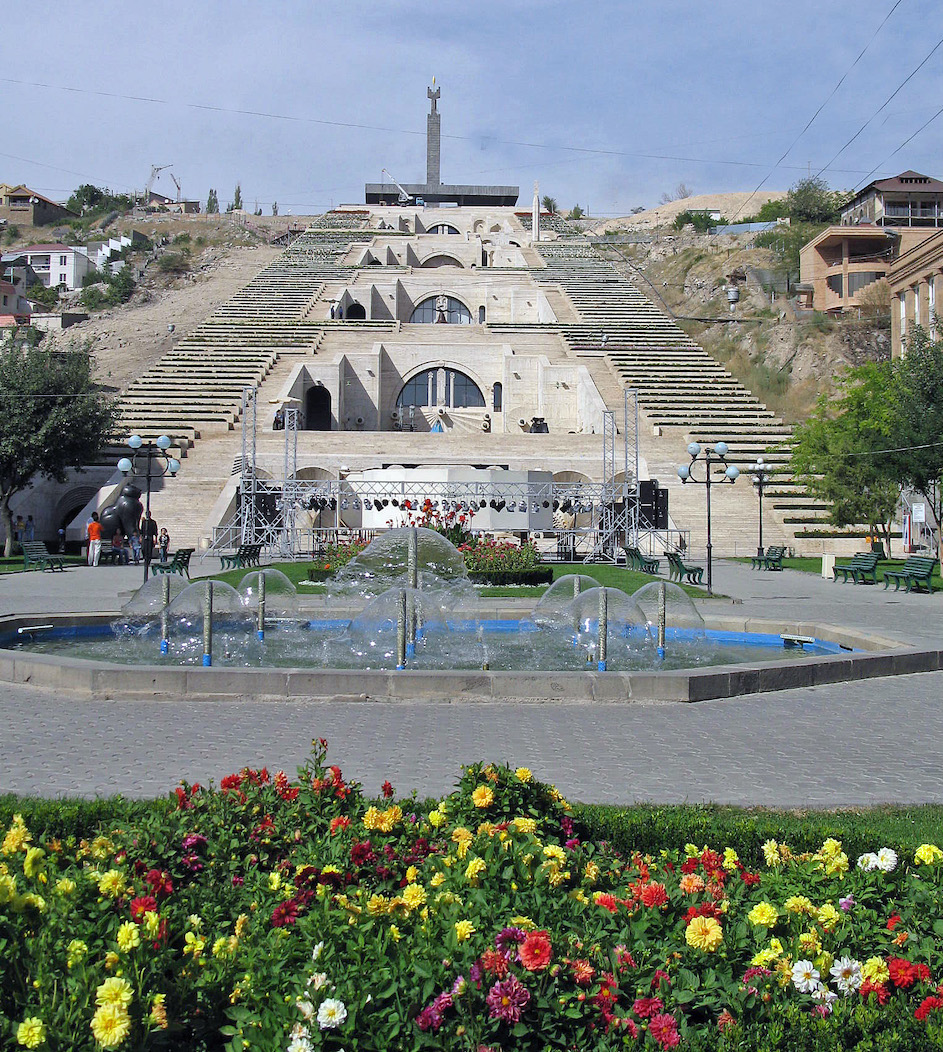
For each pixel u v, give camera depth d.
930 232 73.94
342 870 4.96
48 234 122.19
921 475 33.09
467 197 121.38
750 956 4.31
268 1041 3.56
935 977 4.24
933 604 22.91
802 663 12.94
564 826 5.88
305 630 18.66
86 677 11.80
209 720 10.40
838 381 43.97
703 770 8.53
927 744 9.64
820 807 7.39
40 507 44.09
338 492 35.50
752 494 43.44
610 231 117.25
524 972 3.88
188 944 4.07
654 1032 3.71
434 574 23.16
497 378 64.25
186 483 41.97
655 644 17.41
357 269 85.38
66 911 4.09
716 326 79.44
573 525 38.53
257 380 56.84
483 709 11.18
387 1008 3.74
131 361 67.00
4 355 41.38
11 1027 3.48
